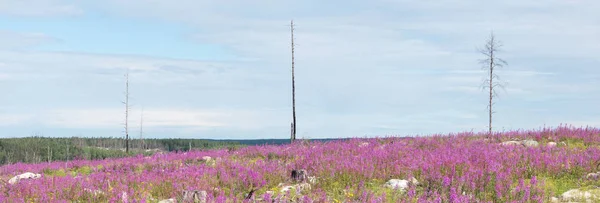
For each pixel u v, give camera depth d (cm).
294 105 3822
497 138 2344
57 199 1405
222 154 2555
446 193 1250
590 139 2125
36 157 7438
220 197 1227
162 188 1494
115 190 1438
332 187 1416
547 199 1204
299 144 2598
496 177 1335
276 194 1380
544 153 1752
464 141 2262
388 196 1280
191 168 1898
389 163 1641
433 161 1580
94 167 2516
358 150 2120
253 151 2494
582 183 1375
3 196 1428
